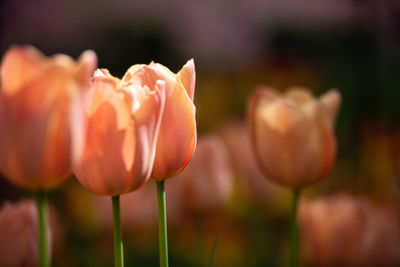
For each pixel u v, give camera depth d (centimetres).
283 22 337
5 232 77
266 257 117
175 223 111
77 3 329
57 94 62
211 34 358
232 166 126
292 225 83
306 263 95
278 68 279
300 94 91
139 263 117
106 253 119
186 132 70
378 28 166
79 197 132
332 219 91
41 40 295
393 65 193
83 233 122
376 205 132
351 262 91
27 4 273
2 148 62
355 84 180
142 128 66
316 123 82
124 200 113
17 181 64
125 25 346
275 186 125
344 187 159
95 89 66
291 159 82
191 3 363
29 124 62
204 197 100
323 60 281
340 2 241
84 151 66
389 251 91
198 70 329
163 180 70
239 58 346
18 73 62
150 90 68
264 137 83
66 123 63
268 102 84
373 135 159
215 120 208
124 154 66
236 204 137
